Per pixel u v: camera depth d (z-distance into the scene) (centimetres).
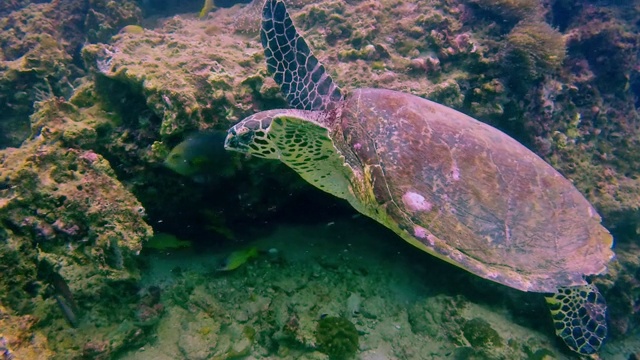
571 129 129
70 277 65
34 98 118
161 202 85
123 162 81
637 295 114
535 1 119
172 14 188
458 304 89
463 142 79
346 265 95
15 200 64
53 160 70
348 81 103
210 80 83
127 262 71
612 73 146
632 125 148
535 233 77
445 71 113
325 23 117
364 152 77
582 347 88
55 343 63
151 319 72
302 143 65
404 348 83
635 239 121
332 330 79
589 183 125
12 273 62
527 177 81
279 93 90
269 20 90
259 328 80
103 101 85
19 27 147
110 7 156
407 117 79
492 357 81
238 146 67
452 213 73
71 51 155
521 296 96
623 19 193
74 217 67
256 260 90
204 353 72
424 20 115
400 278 95
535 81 117
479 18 121
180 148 79
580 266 77
